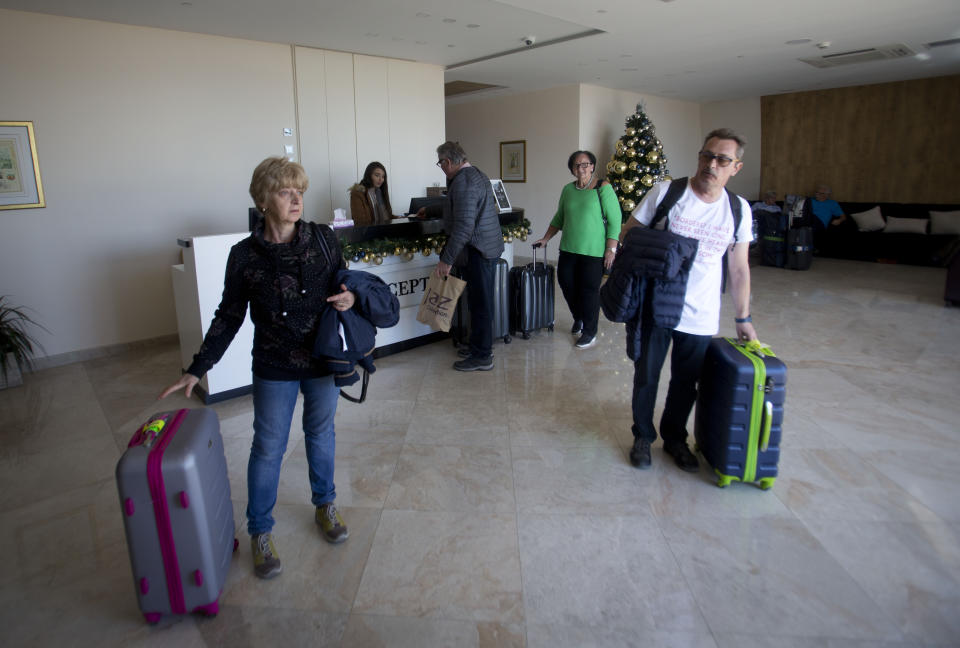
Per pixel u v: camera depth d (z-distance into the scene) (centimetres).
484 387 380
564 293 475
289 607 188
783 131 1014
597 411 340
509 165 944
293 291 182
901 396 359
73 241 457
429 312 395
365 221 545
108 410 355
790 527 227
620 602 188
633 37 555
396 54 616
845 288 689
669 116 1024
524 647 171
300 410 344
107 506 250
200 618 184
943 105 861
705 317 248
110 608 190
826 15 487
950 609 183
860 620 179
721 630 176
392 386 383
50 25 427
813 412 335
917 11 478
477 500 248
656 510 239
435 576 201
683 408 269
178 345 509
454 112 1009
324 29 500
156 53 479
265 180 171
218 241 344
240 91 530
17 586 200
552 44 579
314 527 230
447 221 387
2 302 432
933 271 782
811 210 841
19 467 284
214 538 181
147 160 485
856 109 937
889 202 934
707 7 457
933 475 265
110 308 482
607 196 436
